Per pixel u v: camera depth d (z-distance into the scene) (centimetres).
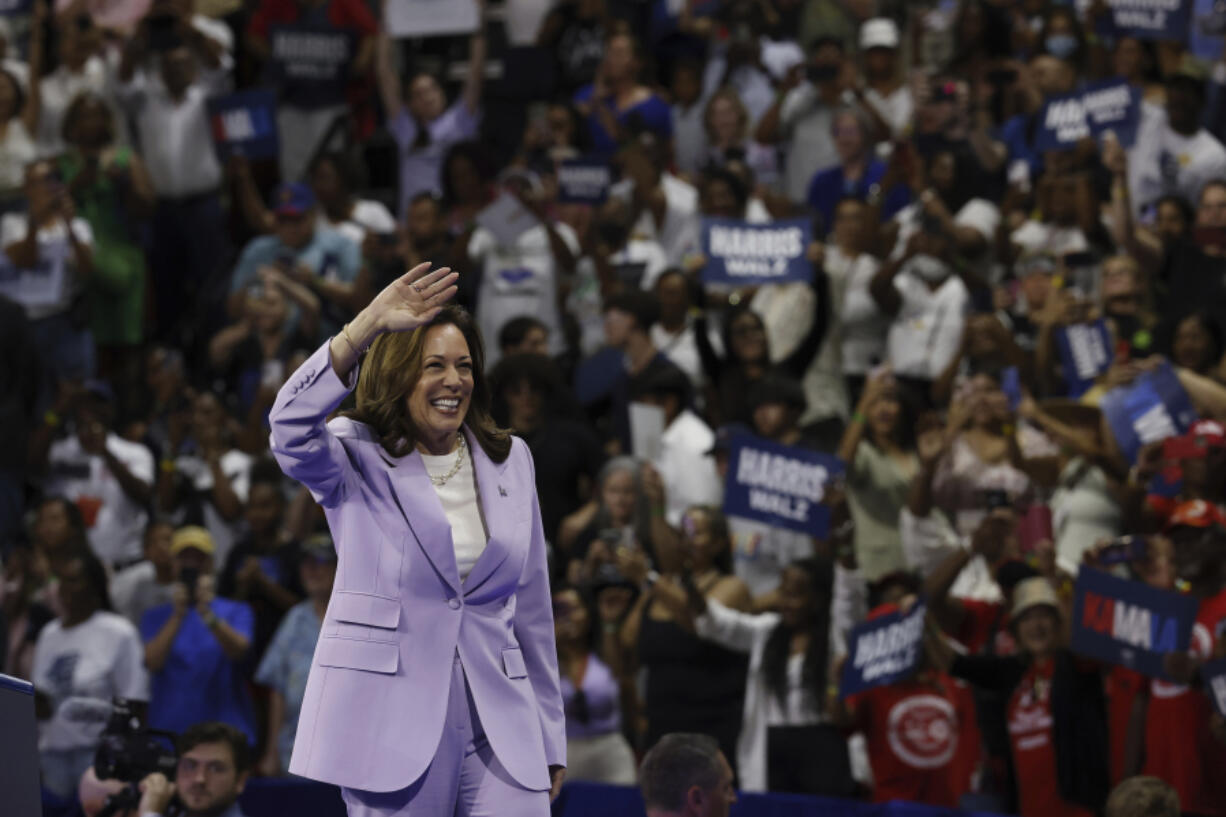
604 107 3894
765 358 3066
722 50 4212
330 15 4266
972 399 2767
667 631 2409
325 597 2578
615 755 2397
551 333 3425
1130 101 3231
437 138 4053
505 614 1270
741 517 2552
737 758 2367
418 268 1205
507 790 1233
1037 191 3472
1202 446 2511
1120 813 1783
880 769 2319
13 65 4038
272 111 3775
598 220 3447
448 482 1266
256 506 2894
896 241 3281
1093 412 2681
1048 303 3011
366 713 1202
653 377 3025
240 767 1888
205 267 3991
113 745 1861
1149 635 2138
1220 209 3159
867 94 4016
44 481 3259
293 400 1191
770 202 3512
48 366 3566
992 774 2280
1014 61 3900
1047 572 2322
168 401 3550
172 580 2881
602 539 2550
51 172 3597
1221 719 2161
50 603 2775
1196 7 3788
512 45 4341
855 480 2805
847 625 2467
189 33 4106
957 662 2311
